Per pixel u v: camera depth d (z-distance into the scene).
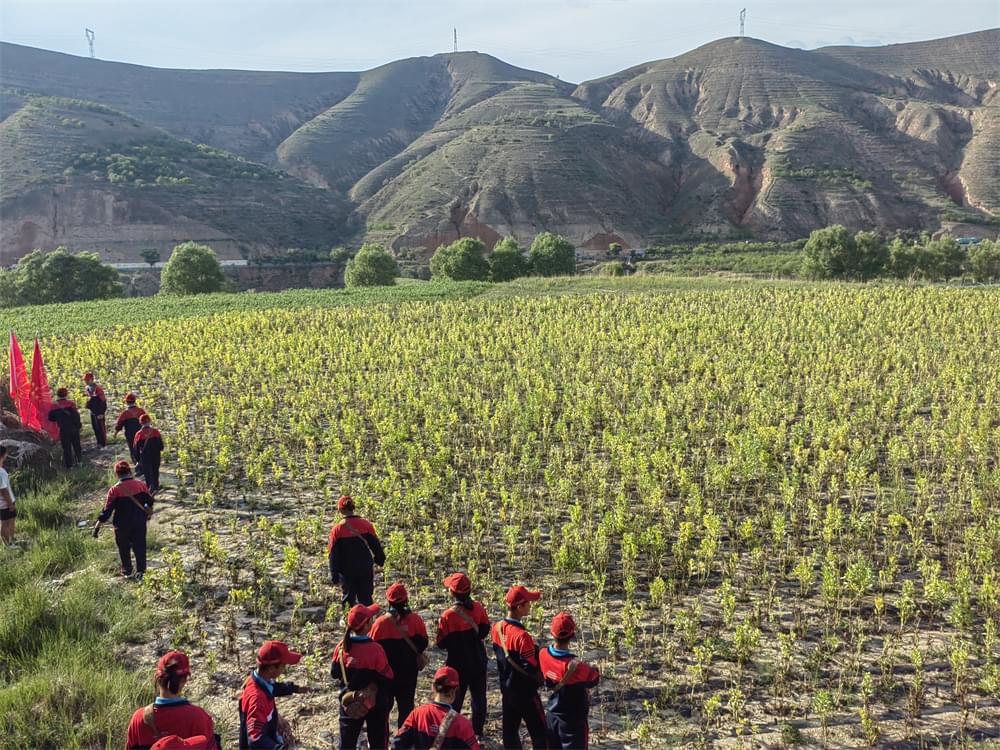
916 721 7.66
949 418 17.66
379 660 6.85
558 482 14.37
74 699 7.78
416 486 15.22
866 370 23.38
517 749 7.12
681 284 52.56
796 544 11.84
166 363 28.86
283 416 20.86
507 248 89.38
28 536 12.93
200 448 18.31
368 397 21.80
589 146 178.12
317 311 43.03
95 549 12.17
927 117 179.75
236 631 9.68
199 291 86.75
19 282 83.38
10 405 19.59
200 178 165.50
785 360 25.20
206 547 11.44
